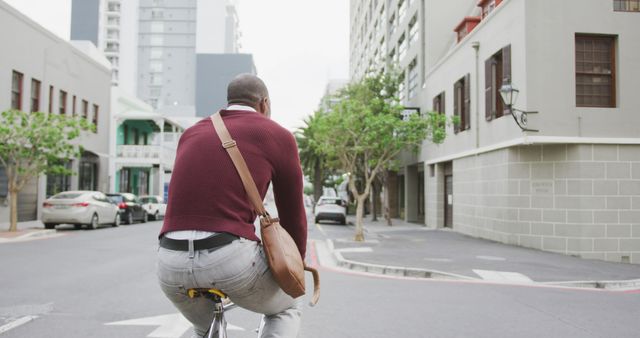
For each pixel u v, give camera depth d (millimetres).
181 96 112625
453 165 19984
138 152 32094
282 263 2100
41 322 5449
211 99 112375
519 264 10852
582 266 10883
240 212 2115
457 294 7535
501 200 15453
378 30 38812
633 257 13602
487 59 16312
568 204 13828
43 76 23156
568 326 5605
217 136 2195
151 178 33656
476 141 17328
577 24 13898
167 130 39594
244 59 112938
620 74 13938
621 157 13812
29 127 17312
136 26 108188
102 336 4926
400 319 5820
